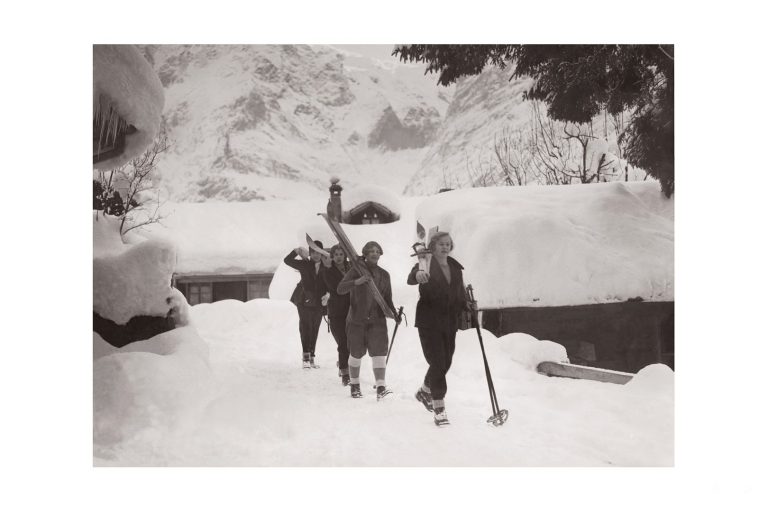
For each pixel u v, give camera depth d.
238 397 6.34
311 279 10.66
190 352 7.28
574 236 13.66
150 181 16.88
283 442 5.71
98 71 7.26
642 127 14.61
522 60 11.88
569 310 13.26
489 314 13.22
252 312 16.08
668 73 11.95
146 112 7.96
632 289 13.01
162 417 5.84
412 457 5.21
